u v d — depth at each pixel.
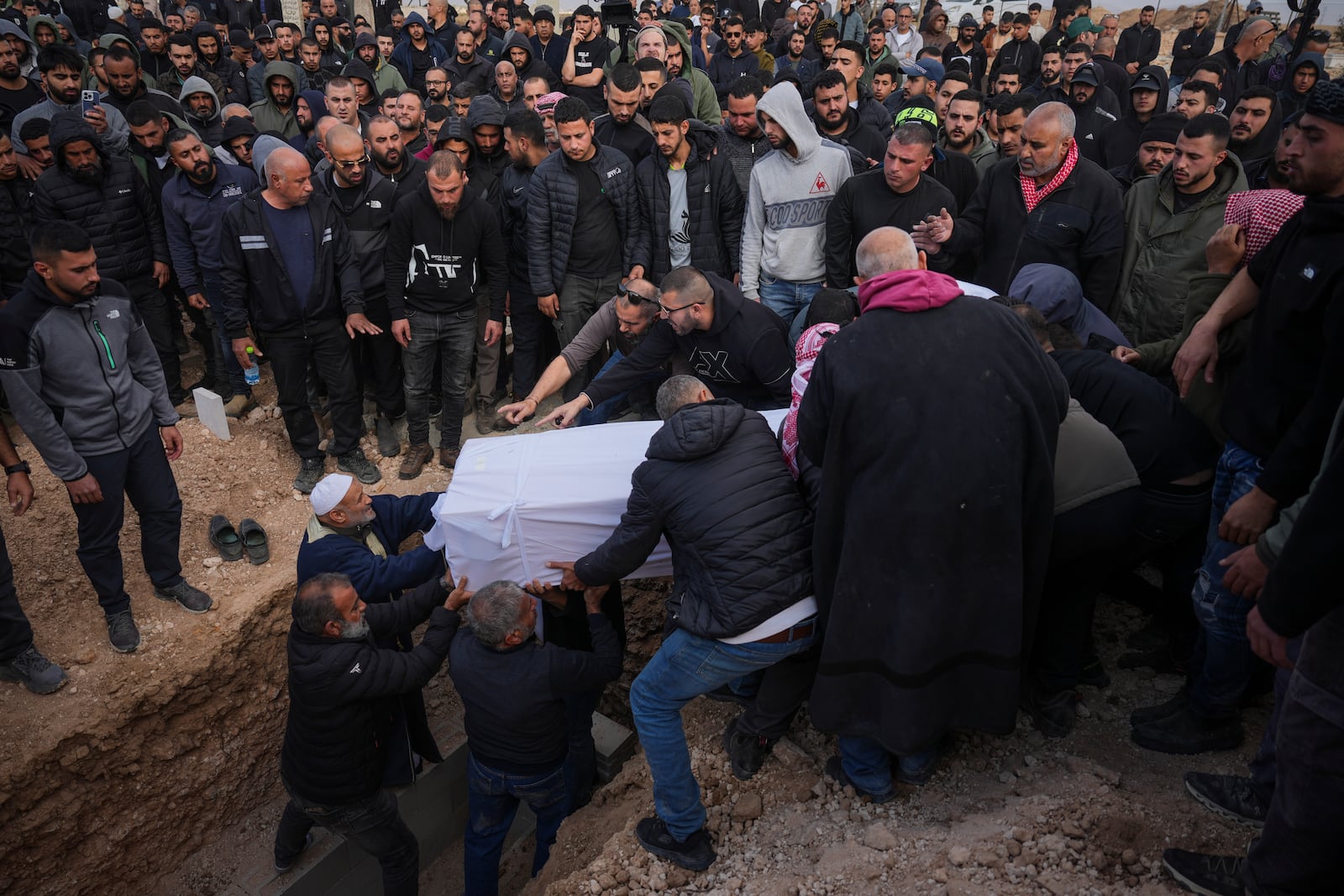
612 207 5.39
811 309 3.57
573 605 4.23
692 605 2.88
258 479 5.80
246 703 5.06
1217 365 3.01
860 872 2.80
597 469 3.42
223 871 4.92
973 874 2.70
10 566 4.32
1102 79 7.91
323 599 3.57
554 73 9.18
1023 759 3.21
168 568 4.84
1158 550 3.43
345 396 5.51
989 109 6.86
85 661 4.61
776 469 2.91
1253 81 8.59
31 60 7.45
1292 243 2.47
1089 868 2.66
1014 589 2.57
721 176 5.34
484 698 3.76
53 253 3.79
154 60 9.04
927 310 2.47
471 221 5.20
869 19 13.64
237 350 5.22
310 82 9.13
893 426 2.44
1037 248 4.28
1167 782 2.97
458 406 5.74
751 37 9.88
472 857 4.31
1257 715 3.22
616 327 4.62
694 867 3.02
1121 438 3.11
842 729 2.79
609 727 5.24
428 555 4.12
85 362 4.09
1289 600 1.66
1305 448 2.25
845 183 4.73
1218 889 2.45
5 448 4.10
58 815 4.36
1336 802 1.79
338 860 5.04
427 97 9.33
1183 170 3.91
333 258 5.16
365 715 3.84
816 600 2.77
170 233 5.70
